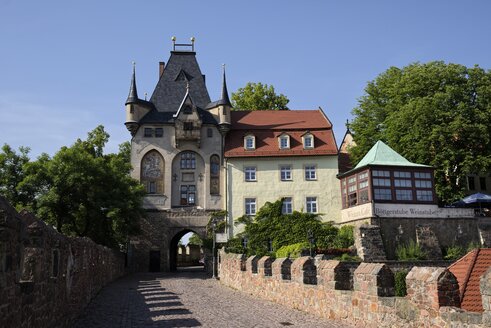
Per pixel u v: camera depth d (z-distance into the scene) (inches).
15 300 315.6
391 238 1616.6
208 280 1413.6
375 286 468.8
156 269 1983.3
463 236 1670.8
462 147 1871.3
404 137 1872.5
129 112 2053.4
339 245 1672.0
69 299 571.8
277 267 779.4
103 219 1676.9
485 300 308.2
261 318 613.3
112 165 1743.4
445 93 1836.9
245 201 2007.9
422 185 1686.8
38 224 396.2
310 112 2271.2
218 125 2087.8
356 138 2144.4
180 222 2016.5
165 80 2230.6
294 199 2006.6
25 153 1658.5
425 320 385.4
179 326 559.8
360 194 1715.1
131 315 661.3
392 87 2042.3
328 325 531.8
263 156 2033.7
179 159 2071.9
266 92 2647.6
